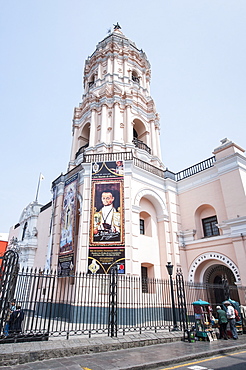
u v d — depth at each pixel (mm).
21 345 7293
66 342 8086
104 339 8820
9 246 30469
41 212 26875
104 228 14883
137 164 18281
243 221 14688
